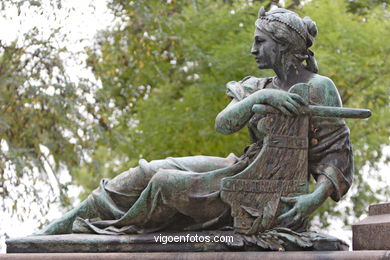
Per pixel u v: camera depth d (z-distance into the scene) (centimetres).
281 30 736
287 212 707
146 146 1480
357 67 1417
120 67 1580
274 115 712
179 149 1463
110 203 737
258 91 717
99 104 1422
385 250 666
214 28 1487
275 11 750
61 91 1380
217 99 1452
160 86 1574
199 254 685
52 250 712
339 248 693
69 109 1391
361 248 697
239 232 700
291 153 712
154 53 1587
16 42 1392
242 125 722
